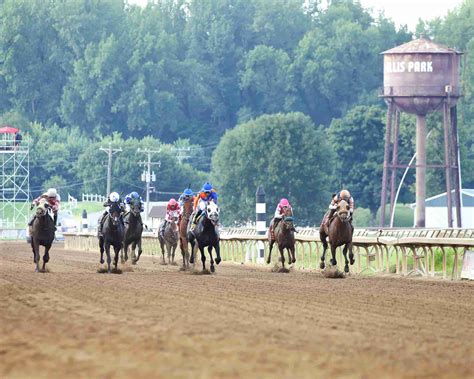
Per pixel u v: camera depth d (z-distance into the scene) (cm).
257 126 8712
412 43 6619
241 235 3700
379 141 9306
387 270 2812
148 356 1116
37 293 1886
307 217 8650
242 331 1320
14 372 1016
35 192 11225
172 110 12412
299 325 1397
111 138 11650
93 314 1512
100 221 2736
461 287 2191
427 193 9150
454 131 6806
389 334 1331
